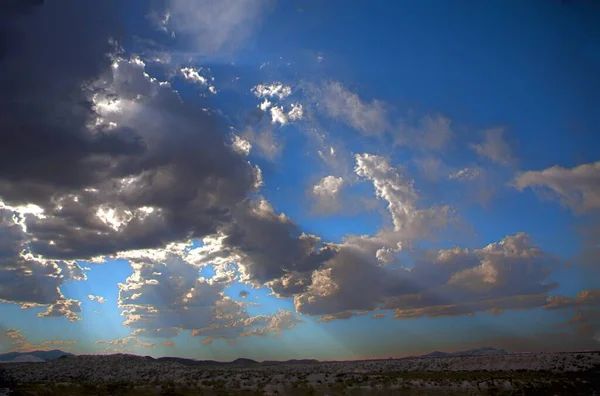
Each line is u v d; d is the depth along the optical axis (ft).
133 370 417.49
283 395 303.07
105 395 274.16
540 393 302.04
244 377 370.94
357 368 464.65
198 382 343.67
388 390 308.81
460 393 301.43
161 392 296.30
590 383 320.50
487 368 417.28
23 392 262.67
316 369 466.29
